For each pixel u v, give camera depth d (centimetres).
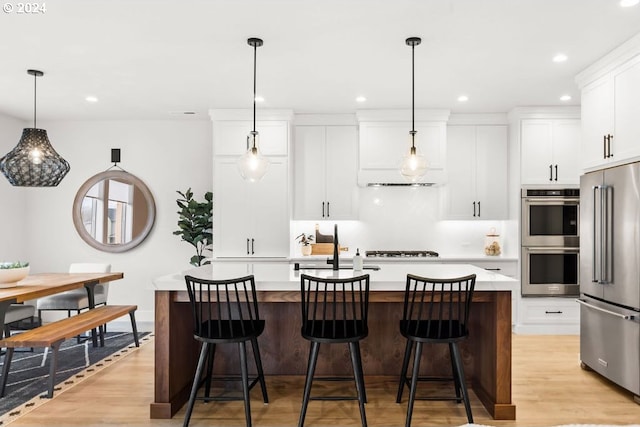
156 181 582
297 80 417
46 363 411
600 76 370
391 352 350
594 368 373
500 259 520
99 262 583
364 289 299
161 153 582
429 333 281
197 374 282
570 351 448
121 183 582
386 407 315
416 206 581
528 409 311
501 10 279
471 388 347
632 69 328
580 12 281
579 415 302
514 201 528
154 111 534
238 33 312
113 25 299
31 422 291
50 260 583
